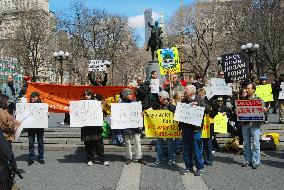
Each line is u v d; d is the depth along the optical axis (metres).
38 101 11.45
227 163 11.32
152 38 25.88
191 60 59.84
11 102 14.24
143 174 10.09
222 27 53.19
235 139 12.95
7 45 65.44
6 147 6.15
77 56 53.53
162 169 10.67
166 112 11.06
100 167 10.98
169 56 14.23
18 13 65.25
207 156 11.04
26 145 13.91
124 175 9.98
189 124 9.95
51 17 60.50
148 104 13.86
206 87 16.08
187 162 10.10
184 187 8.77
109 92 15.71
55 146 13.68
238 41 45.12
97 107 11.04
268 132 15.08
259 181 9.20
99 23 54.03
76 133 14.58
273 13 41.19
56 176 9.89
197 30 54.84
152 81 14.10
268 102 16.77
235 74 16.00
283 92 16.58
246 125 10.71
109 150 13.24
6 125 8.67
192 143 9.99
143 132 14.05
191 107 9.84
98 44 53.97
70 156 12.62
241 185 8.85
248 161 10.84
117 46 56.62
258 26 41.28
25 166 11.12
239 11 47.34
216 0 55.22
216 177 9.67
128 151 11.41
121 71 72.19
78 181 9.37
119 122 11.24
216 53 57.78
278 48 41.50
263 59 43.16
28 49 59.38
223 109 13.16
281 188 8.56
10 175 6.27
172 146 11.12
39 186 8.92
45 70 64.94
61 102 16.12
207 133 10.72
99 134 11.20
